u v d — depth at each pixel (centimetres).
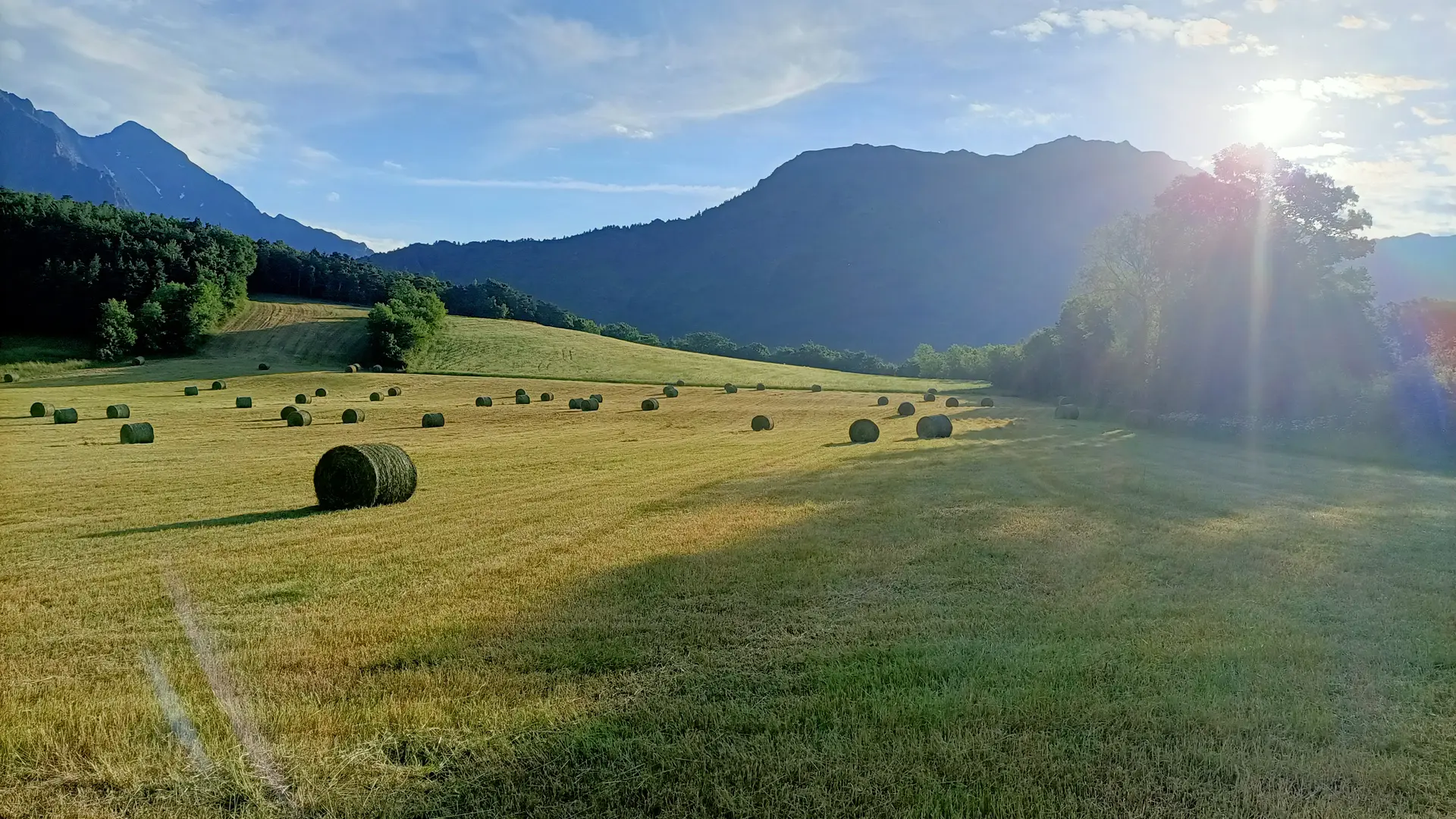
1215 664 602
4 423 3747
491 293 12725
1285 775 445
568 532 1157
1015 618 719
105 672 626
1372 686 565
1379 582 848
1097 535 1099
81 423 3772
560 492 1605
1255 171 4078
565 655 631
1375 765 452
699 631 689
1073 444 2736
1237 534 1109
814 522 1194
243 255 9500
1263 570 903
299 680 592
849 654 627
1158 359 4203
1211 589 820
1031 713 514
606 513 1318
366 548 1077
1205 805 415
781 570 903
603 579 872
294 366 7012
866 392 6425
